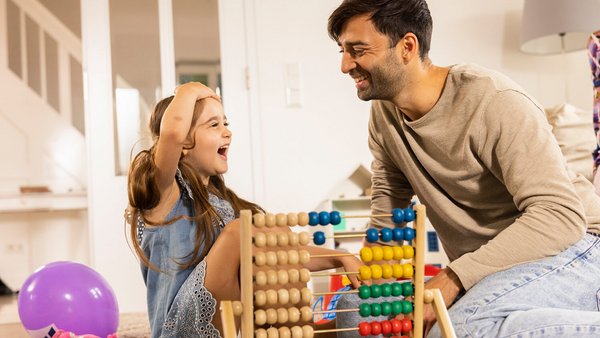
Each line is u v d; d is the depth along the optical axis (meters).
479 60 3.93
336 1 3.80
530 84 3.96
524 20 3.68
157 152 1.59
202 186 1.74
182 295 1.54
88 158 3.63
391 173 1.91
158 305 1.66
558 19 3.50
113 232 3.61
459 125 1.57
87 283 2.38
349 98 3.80
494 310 1.37
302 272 1.32
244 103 3.73
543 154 1.45
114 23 3.69
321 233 1.35
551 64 3.98
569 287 1.44
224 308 1.24
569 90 4.00
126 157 3.67
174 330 1.56
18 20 5.01
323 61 3.79
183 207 1.71
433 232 3.75
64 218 5.23
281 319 1.29
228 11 3.74
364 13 1.54
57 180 5.05
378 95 1.60
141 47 3.70
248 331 1.25
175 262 1.63
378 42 1.54
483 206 1.62
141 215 1.69
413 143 1.67
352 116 3.80
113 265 3.60
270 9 3.77
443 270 1.50
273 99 3.75
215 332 1.50
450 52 3.91
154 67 3.70
